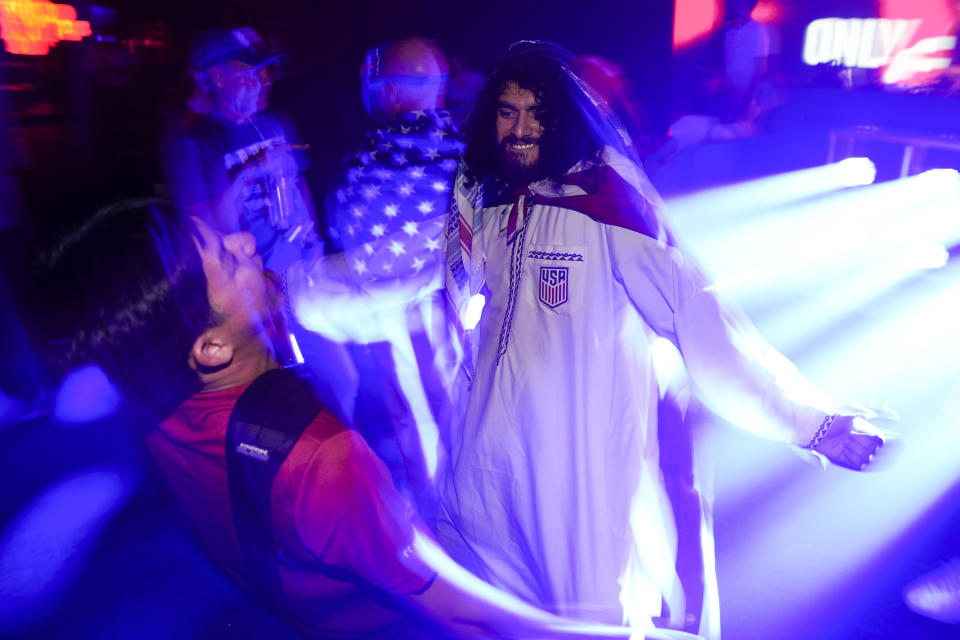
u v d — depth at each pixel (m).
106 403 3.64
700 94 7.30
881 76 6.61
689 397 1.92
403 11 9.61
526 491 1.79
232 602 1.24
